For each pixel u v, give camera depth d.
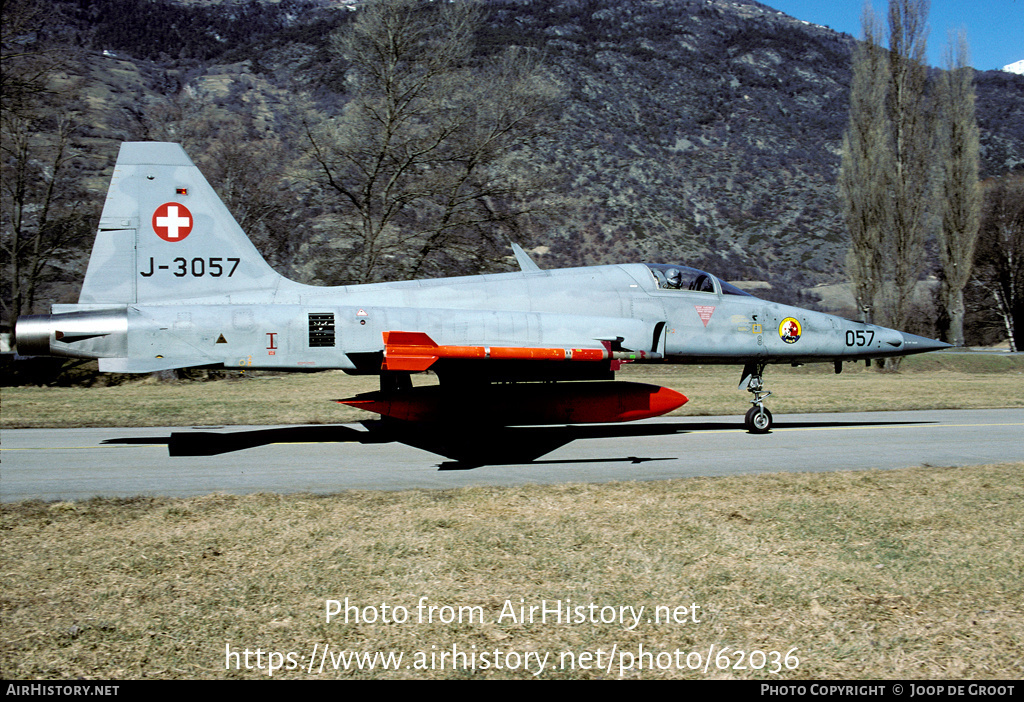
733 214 113.56
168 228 11.07
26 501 7.05
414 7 26.44
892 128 35.94
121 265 10.93
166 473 8.51
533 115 27.95
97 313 10.31
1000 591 4.97
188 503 7.00
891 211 35.78
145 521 6.41
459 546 5.77
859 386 22.67
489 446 10.66
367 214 27.20
